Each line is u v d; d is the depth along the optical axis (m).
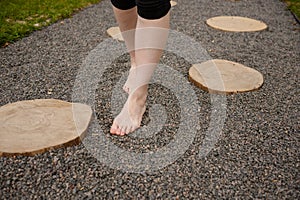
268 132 1.46
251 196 1.14
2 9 2.75
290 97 1.73
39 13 2.76
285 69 2.01
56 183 1.17
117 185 1.17
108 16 2.83
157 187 1.17
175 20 2.77
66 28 2.53
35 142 1.30
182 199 1.12
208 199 1.13
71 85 1.77
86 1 3.15
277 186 1.19
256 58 2.14
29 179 1.18
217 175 1.23
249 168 1.26
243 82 1.81
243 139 1.42
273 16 2.96
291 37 2.50
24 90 1.71
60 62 2.01
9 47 2.18
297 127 1.50
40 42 2.27
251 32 2.55
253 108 1.63
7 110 1.48
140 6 1.19
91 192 1.14
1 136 1.32
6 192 1.13
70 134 1.35
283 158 1.32
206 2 3.31
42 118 1.44
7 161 1.24
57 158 1.27
